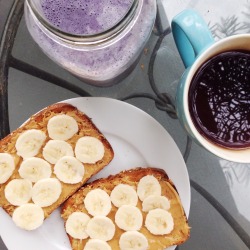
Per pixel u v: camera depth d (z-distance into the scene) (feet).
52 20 1.57
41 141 1.87
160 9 1.89
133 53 1.67
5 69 1.90
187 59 1.70
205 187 1.93
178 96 1.64
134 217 1.86
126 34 1.61
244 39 1.53
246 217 1.93
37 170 1.87
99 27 1.57
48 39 1.63
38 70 1.90
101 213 1.86
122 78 1.90
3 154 1.85
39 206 1.86
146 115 1.83
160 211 1.86
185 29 1.55
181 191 1.84
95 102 1.83
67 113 1.85
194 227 1.93
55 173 1.87
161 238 1.87
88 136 1.86
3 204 1.86
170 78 1.91
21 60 1.90
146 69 1.91
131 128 1.85
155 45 1.91
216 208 1.93
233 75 1.61
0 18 1.88
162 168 1.85
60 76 1.90
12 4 1.87
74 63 1.65
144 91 1.92
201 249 1.93
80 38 1.47
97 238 1.86
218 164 1.92
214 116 1.64
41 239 1.86
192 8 1.89
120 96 1.93
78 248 1.86
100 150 1.86
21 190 1.87
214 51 1.55
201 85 1.62
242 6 1.88
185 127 1.66
